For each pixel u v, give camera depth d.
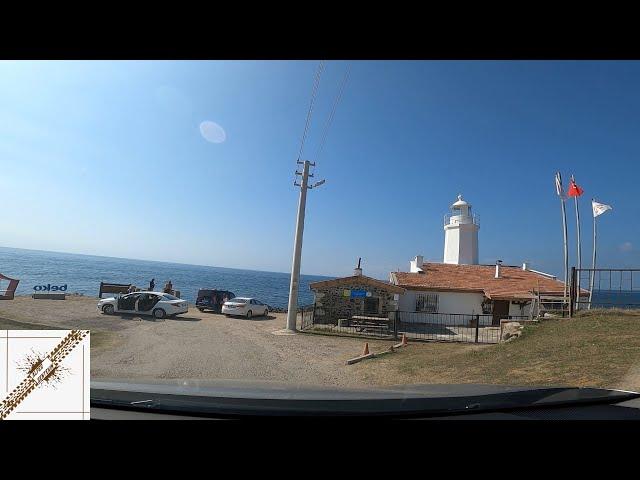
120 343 13.21
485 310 26.98
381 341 16.81
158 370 9.50
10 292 25.42
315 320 24.86
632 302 12.72
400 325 24.61
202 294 28.00
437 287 27.11
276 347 14.27
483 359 10.08
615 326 10.73
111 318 20.34
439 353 12.03
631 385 6.27
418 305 27.27
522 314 26.27
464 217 35.38
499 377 8.09
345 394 3.53
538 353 9.58
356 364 11.22
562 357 8.80
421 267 30.61
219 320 23.36
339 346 15.05
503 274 30.38
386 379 9.18
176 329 18.03
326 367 10.88
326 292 25.14
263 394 3.41
